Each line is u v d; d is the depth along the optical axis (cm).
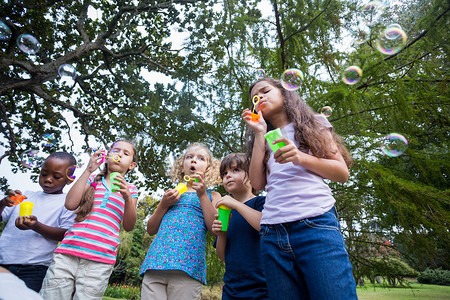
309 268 85
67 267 138
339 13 296
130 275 1405
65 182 183
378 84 259
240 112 373
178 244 149
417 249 242
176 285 142
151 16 634
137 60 620
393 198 224
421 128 279
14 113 617
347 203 343
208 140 403
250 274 130
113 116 496
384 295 780
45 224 167
